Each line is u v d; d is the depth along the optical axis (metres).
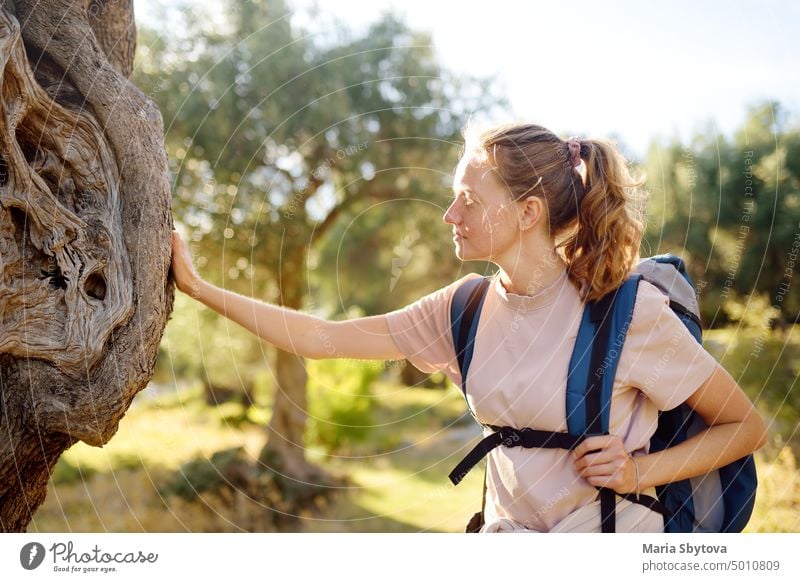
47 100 1.63
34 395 1.62
